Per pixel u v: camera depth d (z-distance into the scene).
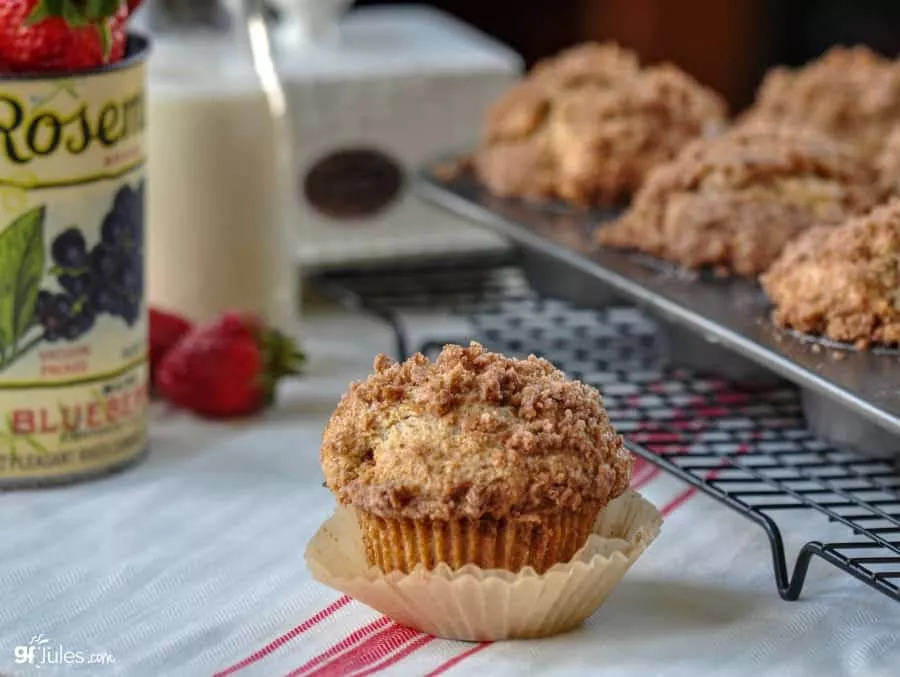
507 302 0.74
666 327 0.65
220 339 0.64
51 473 0.58
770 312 0.59
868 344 0.55
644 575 0.51
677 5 1.19
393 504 0.46
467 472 0.46
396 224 0.79
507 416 0.47
